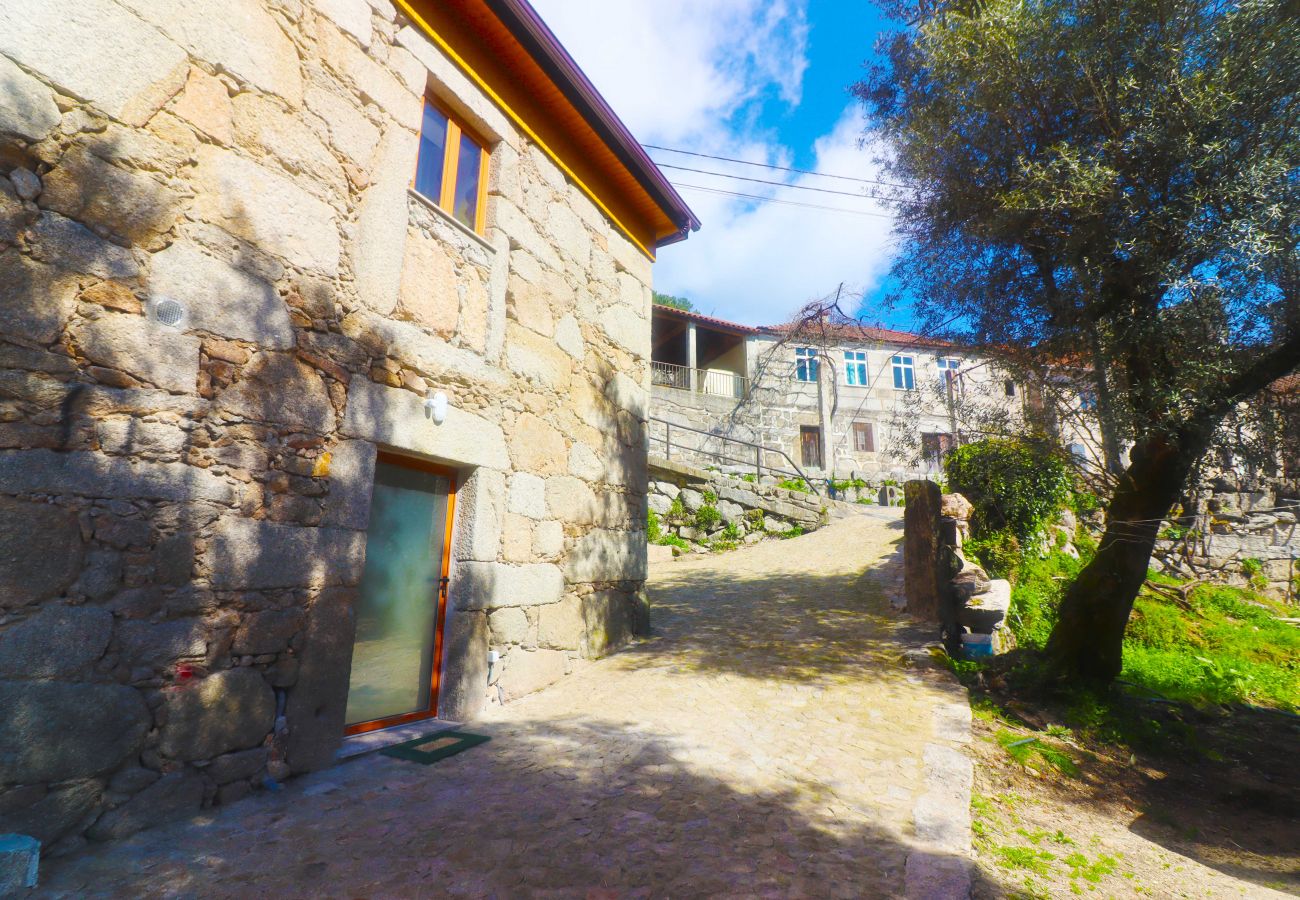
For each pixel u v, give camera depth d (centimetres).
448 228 449
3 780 221
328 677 341
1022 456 599
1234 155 442
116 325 264
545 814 294
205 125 301
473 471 461
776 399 2022
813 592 880
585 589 585
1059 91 535
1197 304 451
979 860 287
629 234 720
